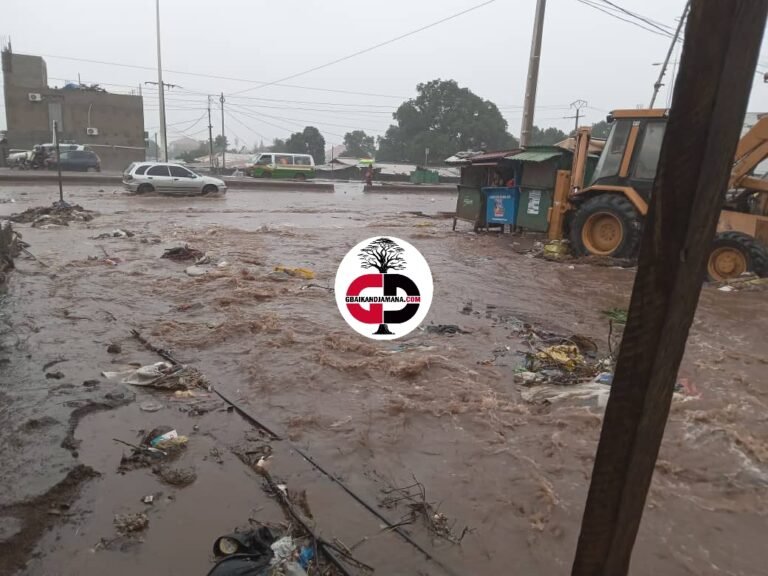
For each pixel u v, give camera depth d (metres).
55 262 9.44
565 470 3.62
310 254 11.27
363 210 22.53
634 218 10.98
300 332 6.16
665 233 1.46
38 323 6.14
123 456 3.59
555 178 13.48
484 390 4.77
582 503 3.29
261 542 2.74
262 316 6.63
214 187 24.89
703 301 8.00
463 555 2.85
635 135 11.27
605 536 1.72
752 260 9.18
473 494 3.37
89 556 2.74
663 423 1.64
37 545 2.79
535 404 4.58
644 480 1.69
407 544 2.92
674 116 1.41
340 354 5.56
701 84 1.35
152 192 23.72
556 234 13.20
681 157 1.41
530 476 3.54
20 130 42.88
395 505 3.24
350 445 3.86
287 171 39.28
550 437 4.01
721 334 6.46
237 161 64.75
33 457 3.49
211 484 3.36
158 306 7.04
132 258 10.06
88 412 4.15
